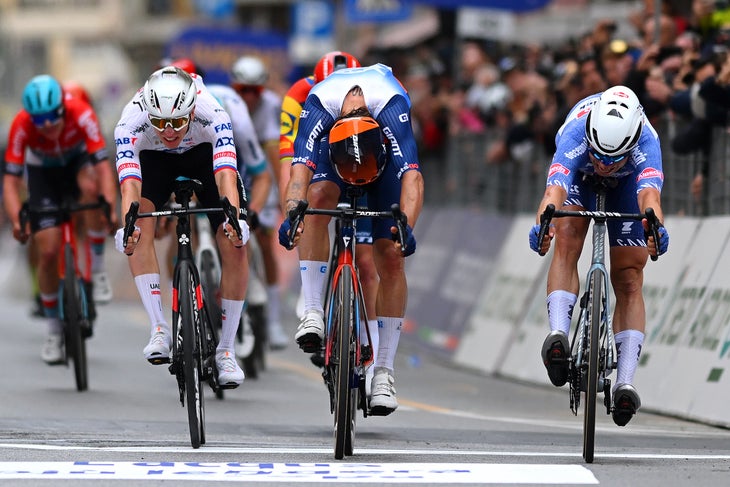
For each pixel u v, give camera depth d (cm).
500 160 4122
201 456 1872
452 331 4059
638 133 1867
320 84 2016
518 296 3672
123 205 1983
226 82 6850
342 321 1833
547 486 1630
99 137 2859
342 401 1827
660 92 3112
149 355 2011
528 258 3712
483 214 4244
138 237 1920
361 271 2172
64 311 2827
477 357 3778
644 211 1844
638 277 1970
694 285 2808
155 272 2058
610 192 2012
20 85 17925
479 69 4600
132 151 2027
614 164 1889
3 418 2369
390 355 2030
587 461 1853
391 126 1978
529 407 2930
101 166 2856
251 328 3005
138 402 2697
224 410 2620
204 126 2048
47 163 2923
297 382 3262
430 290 4409
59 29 18225
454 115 4691
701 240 2859
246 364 3225
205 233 2697
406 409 2775
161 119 1923
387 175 2008
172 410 2581
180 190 1998
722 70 2723
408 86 5006
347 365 1820
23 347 3916
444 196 4775
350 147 1872
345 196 2092
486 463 1825
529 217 3850
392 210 1816
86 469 1731
